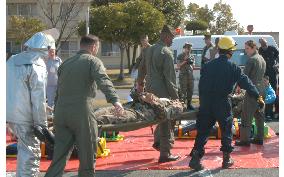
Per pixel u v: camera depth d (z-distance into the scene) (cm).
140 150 1566
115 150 1570
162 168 1308
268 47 2194
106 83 976
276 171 1270
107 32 5166
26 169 1023
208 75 1256
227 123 1271
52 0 4831
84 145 989
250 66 1518
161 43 1352
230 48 1252
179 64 2283
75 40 7325
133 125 1304
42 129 1005
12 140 1636
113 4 5284
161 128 1377
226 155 1298
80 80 984
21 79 1001
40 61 1015
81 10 5003
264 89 1555
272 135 1817
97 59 1002
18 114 1007
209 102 1257
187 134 1762
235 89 1611
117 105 970
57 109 998
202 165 1288
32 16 6438
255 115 1609
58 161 1002
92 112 1000
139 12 5131
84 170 997
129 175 1244
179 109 1348
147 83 1368
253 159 1402
